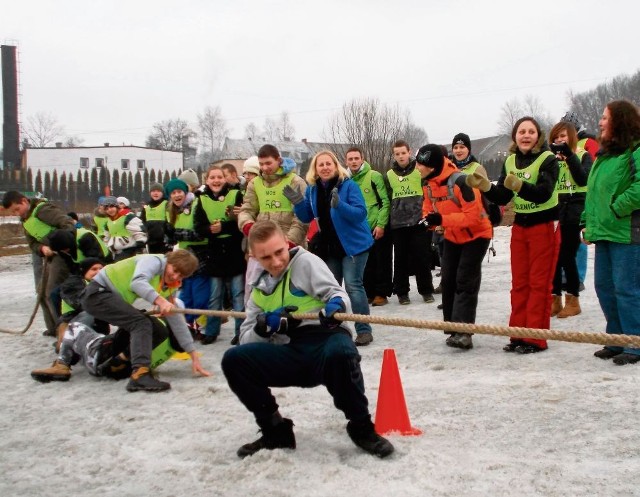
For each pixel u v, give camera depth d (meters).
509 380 5.36
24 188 58.03
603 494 3.27
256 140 80.94
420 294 9.85
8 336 8.88
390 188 9.70
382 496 3.35
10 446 4.48
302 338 3.95
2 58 70.69
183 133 99.94
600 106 80.50
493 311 8.52
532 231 6.16
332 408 4.88
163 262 6.08
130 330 5.93
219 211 7.61
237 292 7.73
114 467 3.98
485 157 78.06
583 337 3.07
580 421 4.30
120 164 74.31
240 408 5.04
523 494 3.31
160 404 5.31
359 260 7.04
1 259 24.50
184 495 3.52
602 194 5.63
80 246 7.84
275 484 3.55
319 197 7.00
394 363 4.33
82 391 5.88
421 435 4.23
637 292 5.54
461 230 6.47
